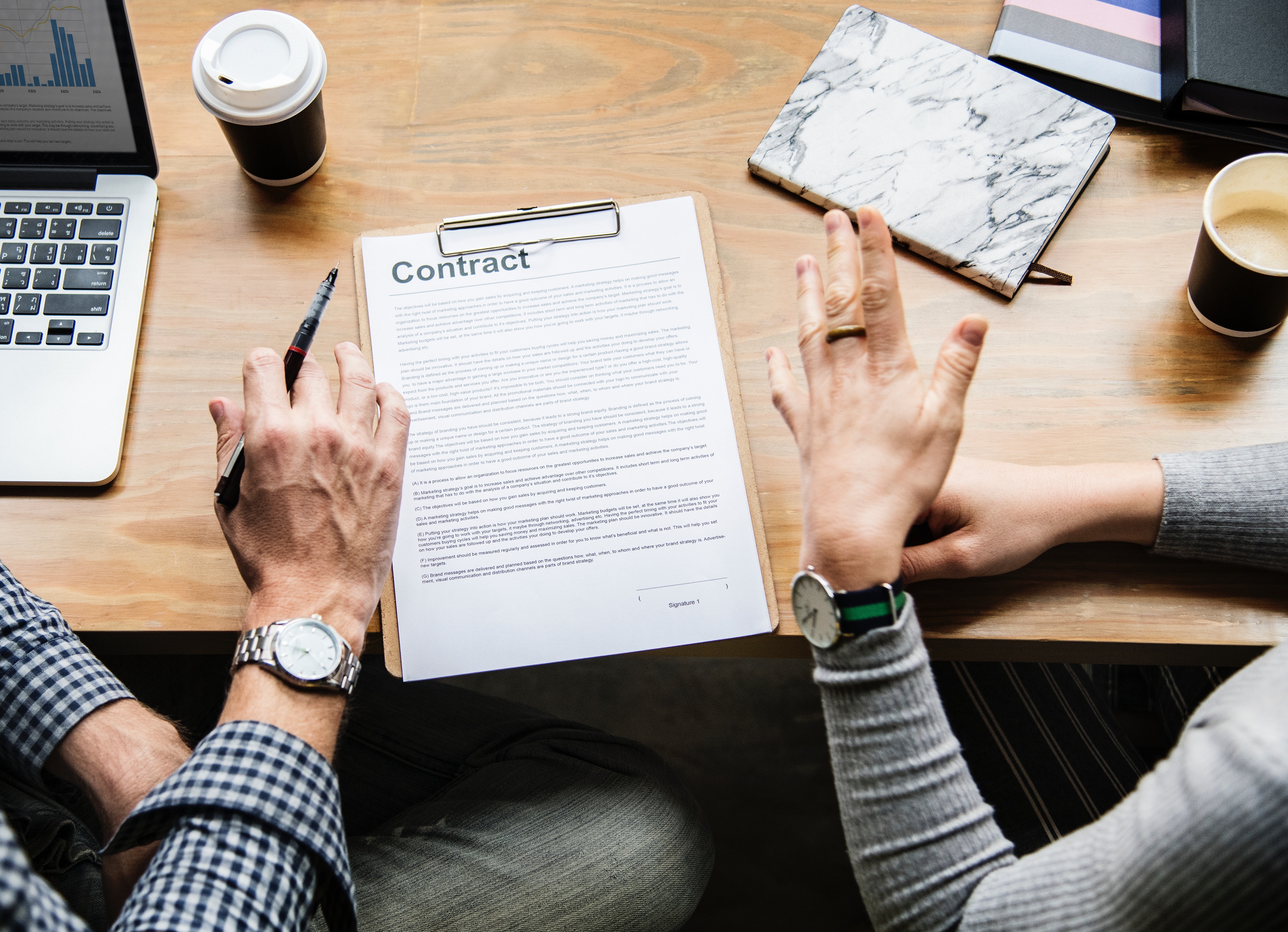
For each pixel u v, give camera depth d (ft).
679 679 4.57
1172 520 2.15
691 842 2.68
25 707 2.12
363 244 2.48
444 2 2.78
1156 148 2.57
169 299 2.47
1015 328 2.42
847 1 2.77
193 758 1.84
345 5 2.77
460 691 3.08
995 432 2.34
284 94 2.29
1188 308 2.42
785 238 2.53
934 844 1.84
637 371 2.37
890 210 2.49
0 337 2.36
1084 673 3.13
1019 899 1.71
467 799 2.64
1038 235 2.44
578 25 2.75
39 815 2.39
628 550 2.26
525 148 2.64
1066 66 2.58
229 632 2.23
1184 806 1.48
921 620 2.22
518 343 2.39
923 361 2.40
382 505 2.09
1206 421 2.33
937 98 2.59
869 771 1.87
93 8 2.27
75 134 2.44
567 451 2.31
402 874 2.46
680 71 2.70
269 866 1.77
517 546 2.26
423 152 2.63
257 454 2.00
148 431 2.36
